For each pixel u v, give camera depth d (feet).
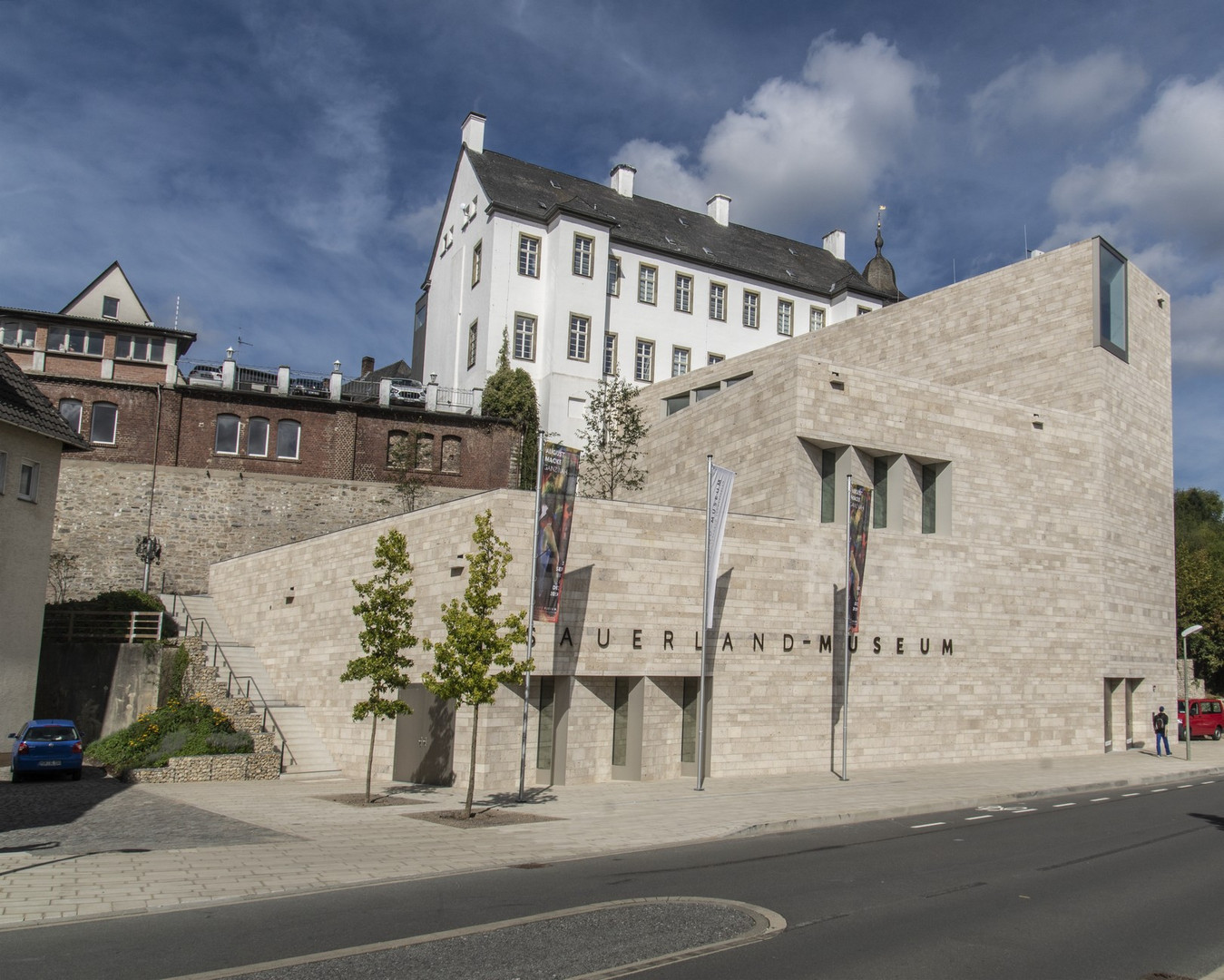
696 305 188.75
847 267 225.56
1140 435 131.23
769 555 94.27
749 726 91.30
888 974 30.32
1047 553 115.24
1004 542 111.65
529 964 30.45
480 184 175.42
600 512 84.94
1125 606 125.18
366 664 72.84
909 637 102.99
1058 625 115.34
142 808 67.56
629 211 194.59
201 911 37.99
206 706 95.35
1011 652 110.73
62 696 107.96
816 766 94.84
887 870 48.14
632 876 46.06
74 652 107.65
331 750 98.02
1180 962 32.55
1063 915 39.01
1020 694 110.93
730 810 68.80
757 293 196.95
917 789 83.35
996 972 30.86
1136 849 55.36
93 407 137.18
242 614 122.93
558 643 81.61
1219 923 38.09
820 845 56.75
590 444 143.43
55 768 85.30
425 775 84.12
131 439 137.69
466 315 177.17
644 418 165.17
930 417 107.76
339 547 102.42
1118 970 31.42
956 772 96.78
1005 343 131.23
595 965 30.40
